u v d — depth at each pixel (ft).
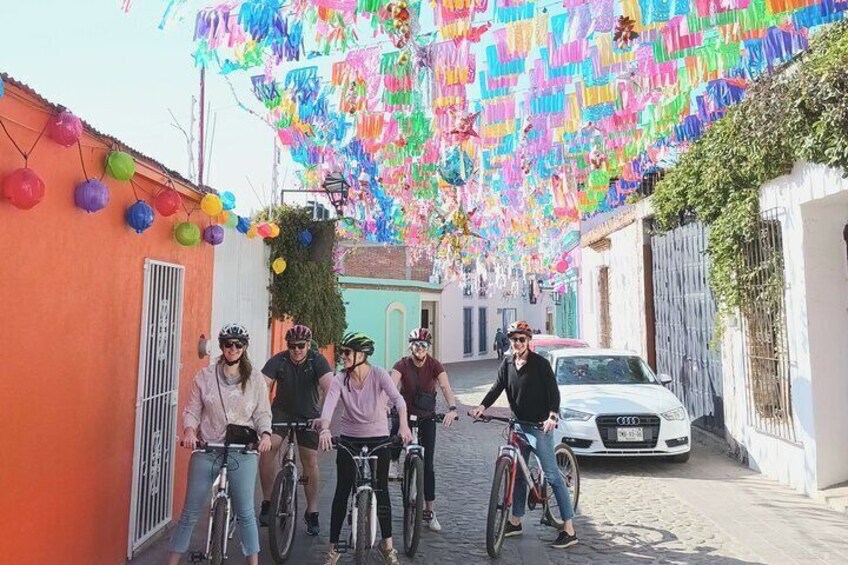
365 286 81.61
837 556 16.94
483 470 27.91
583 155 28.09
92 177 13.82
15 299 11.14
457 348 105.50
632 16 14.67
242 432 14.66
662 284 39.70
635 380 31.55
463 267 55.16
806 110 20.93
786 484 24.44
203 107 25.30
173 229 18.84
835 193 21.06
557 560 16.92
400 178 30.27
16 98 10.94
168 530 18.60
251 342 29.89
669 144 27.89
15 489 11.14
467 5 14.08
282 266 32.53
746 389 27.66
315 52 15.19
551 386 17.74
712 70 17.15
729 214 27.63
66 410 12.91
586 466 28.17
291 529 17.15
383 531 15.90
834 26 20.21
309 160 25.68
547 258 55.16
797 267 23.38
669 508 21.66
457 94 17.13
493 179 32.73
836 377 22.67
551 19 15.29
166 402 18.45
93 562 14.12
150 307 17.22
